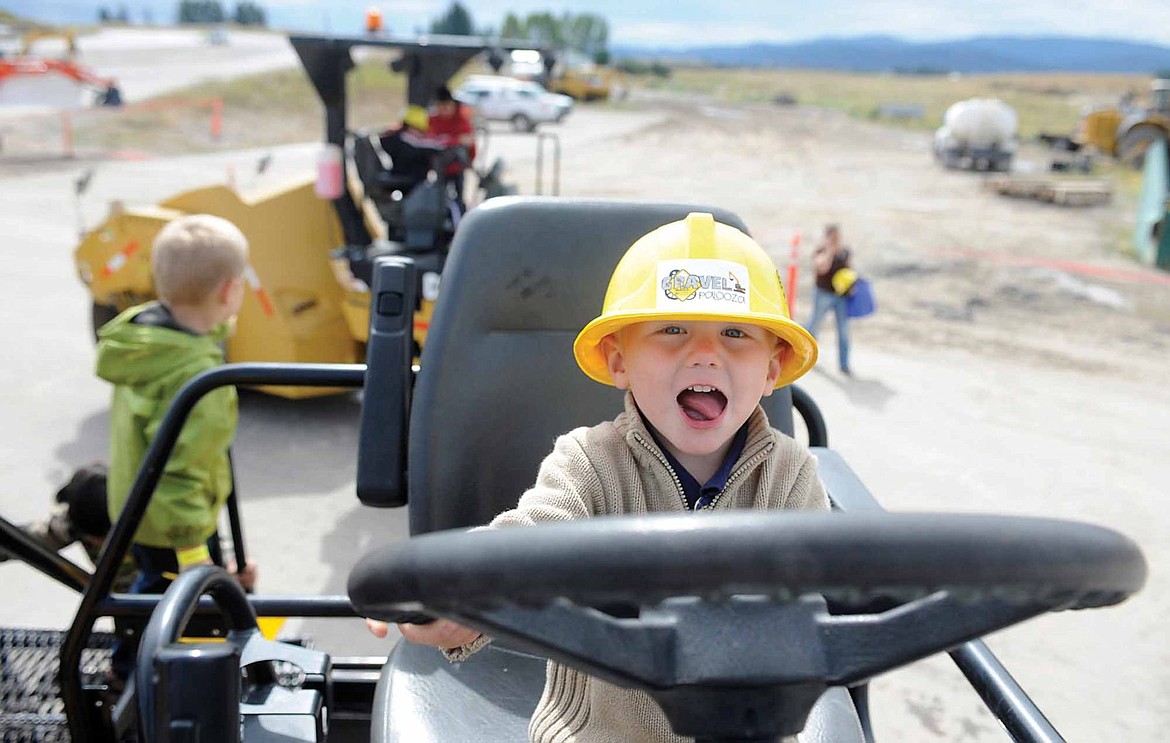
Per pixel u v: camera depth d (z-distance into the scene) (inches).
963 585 26.1
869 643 30.7
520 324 71.3
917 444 248.8
